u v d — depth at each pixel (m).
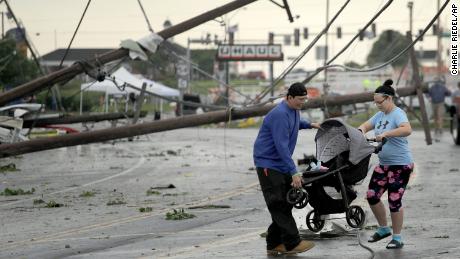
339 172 13.44
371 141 13.54
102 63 28.86
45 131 55.25
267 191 12.98
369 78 83.88
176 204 21.28
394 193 13.64
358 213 13.98
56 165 36.00
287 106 12.96
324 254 13.23
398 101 31.55
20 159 40.19
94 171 32.53
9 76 66.06
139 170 32.62
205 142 53.41
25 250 14.77
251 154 41.03
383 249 13.63
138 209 20.38
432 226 16.08
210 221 17.89
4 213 20.17
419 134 55.34
